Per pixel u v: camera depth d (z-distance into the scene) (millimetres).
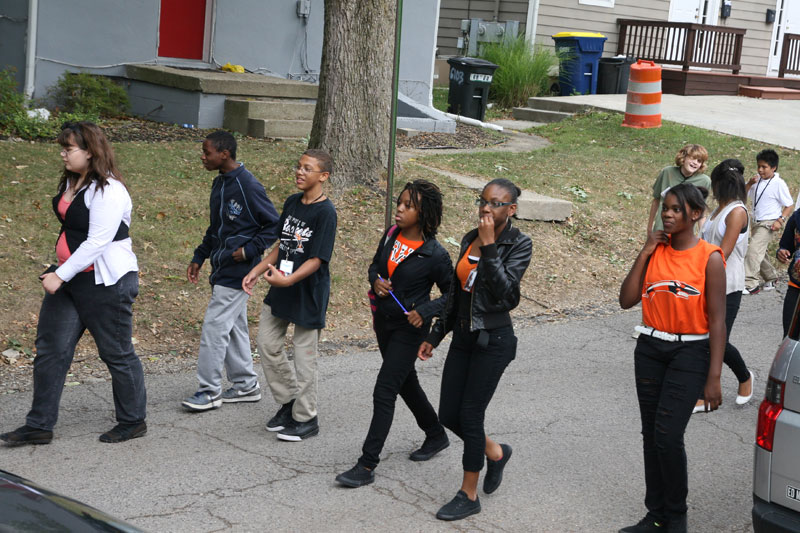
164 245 8539
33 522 2430
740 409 6574
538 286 9562
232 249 5789
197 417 5875
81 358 6746
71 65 13750
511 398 6559
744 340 8367
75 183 5172
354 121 10469
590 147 15273
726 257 6102
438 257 4918
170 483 4867
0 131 11180
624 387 6922
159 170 10383
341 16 10328
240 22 15422
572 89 20969
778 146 16062
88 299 5172
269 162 11133
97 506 4539
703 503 5000
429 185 4914
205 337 5879
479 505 4719
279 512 4605
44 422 5238
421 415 5352
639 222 11828
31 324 6977
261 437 5609
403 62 17188
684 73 21672
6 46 13547
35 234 8242
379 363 7191
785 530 3719
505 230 4562
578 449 5672
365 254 9219
